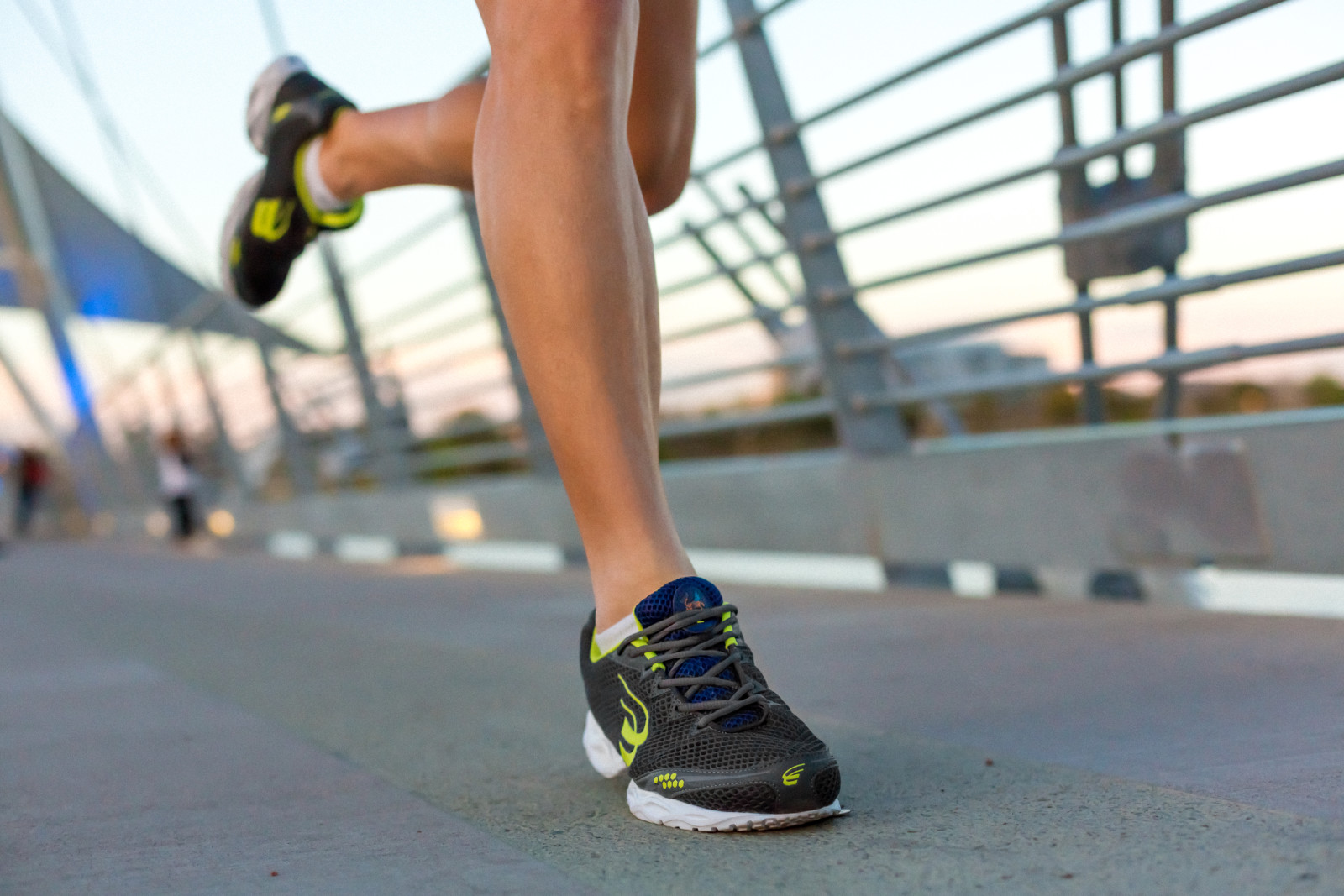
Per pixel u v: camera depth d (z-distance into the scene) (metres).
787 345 3.31
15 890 0.79
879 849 0.78
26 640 2.75
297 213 1.55
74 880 0.81
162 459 9.81
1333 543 1.92
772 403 3.89
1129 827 0.78
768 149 2.93
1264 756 0.98
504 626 2.52
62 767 1.26
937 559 2.77
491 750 1.25
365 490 6.27
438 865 0.81
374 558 5.84
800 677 1.63
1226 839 0.73
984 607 2.31
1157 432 2.21
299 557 6.44
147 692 1.83
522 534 4.73
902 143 2.60
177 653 2.34
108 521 12.82
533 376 0.97
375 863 0.82
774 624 2.28
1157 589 2.24
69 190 11.61
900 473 2.87
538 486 4.59
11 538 13.92
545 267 0.94
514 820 0.94
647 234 1.02
